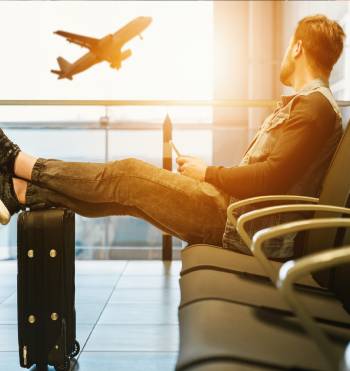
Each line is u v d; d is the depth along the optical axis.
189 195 1.77
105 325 2.23
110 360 1.82
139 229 4.46
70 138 3.92
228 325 0.86
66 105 2.76
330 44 1.81
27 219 1.69
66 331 1.72
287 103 1.84
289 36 5.97
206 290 1.10
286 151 1.63
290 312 0.98
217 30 6.79
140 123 3.98
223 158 4.61
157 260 3.75
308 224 0.87
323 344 0.59
